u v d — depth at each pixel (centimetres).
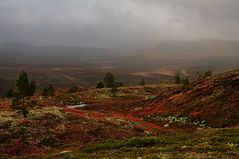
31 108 6644
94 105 11606
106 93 14900
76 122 5825
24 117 5625
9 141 4538
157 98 10244
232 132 4156
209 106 7456
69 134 5150
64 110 6725
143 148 3456
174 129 6725
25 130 4969
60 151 4216
